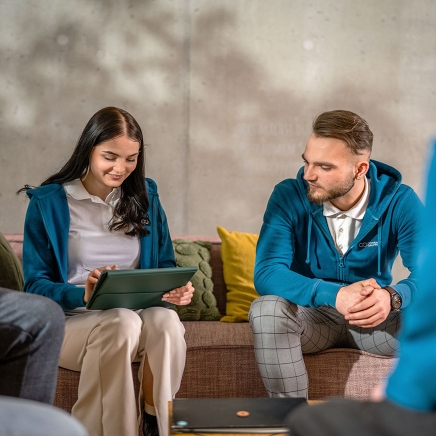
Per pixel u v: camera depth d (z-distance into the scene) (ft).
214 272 9.89
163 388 6.98
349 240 8.04
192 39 12.94
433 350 2.75
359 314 7.03
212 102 12.99
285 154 13.07
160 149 12.96
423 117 13.29
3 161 12.77
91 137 7.75
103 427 6.92
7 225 12.81
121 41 12.84
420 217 7.95
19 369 4.97
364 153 7.57
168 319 7.22
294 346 7.27
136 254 8.23
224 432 4.93
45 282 7.56
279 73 13.03
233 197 13.08
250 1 12.99
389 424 2.75
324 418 3.02
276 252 7.95
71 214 8.05
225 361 7.91
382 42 13.17
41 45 12.73
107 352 6.90
